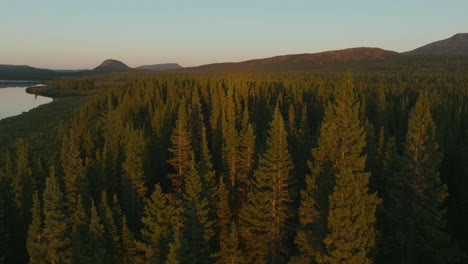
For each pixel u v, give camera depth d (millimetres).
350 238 23469
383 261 35781
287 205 37750
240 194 48656
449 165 47281
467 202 38188
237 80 129625
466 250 36875
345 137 33844
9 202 41344
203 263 33844
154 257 29484
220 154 61406
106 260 32875
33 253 31234
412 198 33656
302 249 31406
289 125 73500
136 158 46656
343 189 23578
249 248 39125
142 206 46062
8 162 52594
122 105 109312
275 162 35875
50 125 124125
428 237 32812
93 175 49844
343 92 34062
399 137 65438
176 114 89250
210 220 38562
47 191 30797
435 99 80438
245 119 69312
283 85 132500
